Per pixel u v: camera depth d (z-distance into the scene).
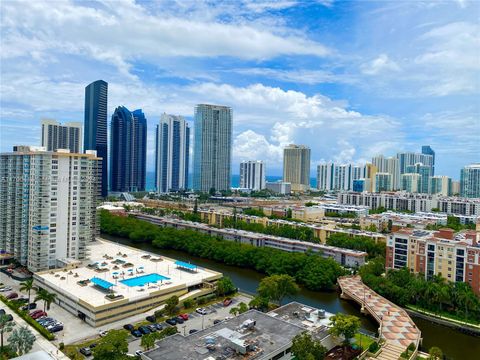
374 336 172.62
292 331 145.62
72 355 145.12
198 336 138.88
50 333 161.12
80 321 178.38
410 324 181.50
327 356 146.25
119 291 197.00
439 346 172.38
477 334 182.88
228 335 137.88
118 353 132.12
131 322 178.00
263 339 138.12
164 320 180.25
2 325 146.88
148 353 125.69
